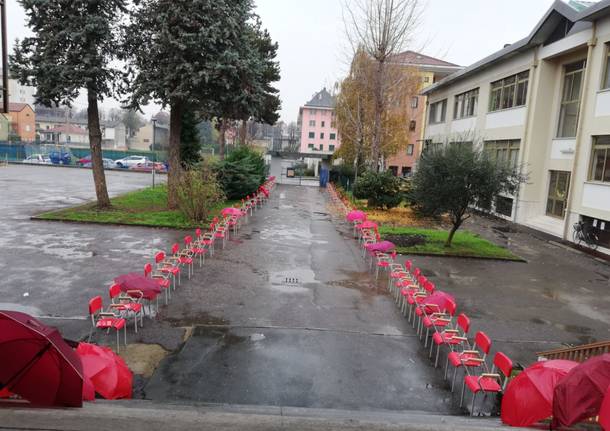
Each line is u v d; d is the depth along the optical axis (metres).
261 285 11.30
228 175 26.02
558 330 9.62
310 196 33.41
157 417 3.81
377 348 8.10
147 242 15.21
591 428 4.51
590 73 18.12
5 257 12.54
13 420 3.50
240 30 19.55
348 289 11.38
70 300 9.57
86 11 17.92
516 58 24.08
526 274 13.99
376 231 16.22
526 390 4.88
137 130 110.69
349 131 37.72
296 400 6.26
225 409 5.25
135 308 8.10
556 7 19.27
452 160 15.31
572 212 18.86
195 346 7.75
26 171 42.00
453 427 4.10
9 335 3.89
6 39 8.62
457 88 32.41
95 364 5.27
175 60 18.44
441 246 16.59
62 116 123.62
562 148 21.09
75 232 16.19
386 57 26.75
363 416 5.40
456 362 6.68
